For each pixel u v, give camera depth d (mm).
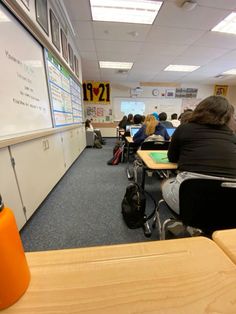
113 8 2342
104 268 276
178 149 1193
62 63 2613
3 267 210
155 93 7199
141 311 220
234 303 233
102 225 1514
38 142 1656
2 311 217
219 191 741
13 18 1334
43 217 1620
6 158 1162
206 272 277
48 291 241
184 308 225
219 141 996
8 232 217
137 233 1414
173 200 1038
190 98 7363
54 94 2271
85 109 7121
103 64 4781
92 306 224
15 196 1265
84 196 2049
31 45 1636
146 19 2576
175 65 4770
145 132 2525
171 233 1154
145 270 275
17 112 1376
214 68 4961
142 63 4605
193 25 2674
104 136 7461
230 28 2805
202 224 864
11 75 1299
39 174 1674
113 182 2482
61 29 2576
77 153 3723
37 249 1252
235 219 823
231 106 1051
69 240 1335
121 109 7301
